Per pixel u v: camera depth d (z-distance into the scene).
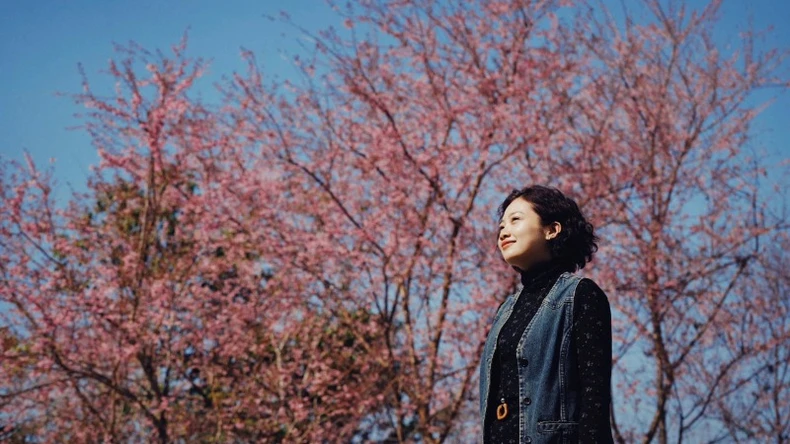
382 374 12.10
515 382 2.42
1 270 11.70
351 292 11.61
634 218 12.03
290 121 12.19
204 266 12.96
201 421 13.22
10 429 12.82
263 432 13.20
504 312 2.58
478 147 11.39
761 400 12.24
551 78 11.96
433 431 10.93
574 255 2.65
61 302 11.60
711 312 12.50
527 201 2.68
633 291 11.73
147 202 13.06
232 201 11.91
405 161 11.22
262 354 13.62
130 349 11.71
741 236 12.36
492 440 2.43
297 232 11.74
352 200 12.20
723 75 12.98
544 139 11.41
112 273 12.23
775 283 12.45
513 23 11.88
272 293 12.55
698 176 12.62
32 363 11.60
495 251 11.14
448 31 11.88
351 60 11.84
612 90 12.62
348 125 11.88
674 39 13.10
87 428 12.96
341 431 12.18
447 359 11.52
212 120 12.49
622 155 12.52
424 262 11.26
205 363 13.09
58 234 12.71
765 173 12.56
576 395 2.35
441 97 11.75
